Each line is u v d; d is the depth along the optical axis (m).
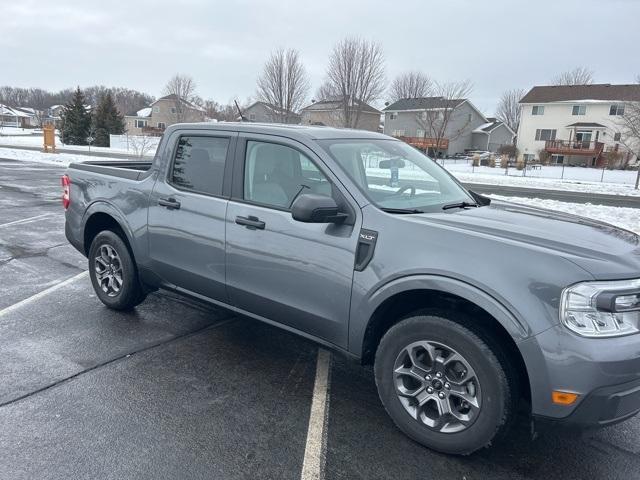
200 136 4.05
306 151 3.42
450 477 2.68
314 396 3.46
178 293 4.27
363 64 39.97
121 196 4.53
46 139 32.97
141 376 3.64
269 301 3.51
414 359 2.91
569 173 42.59
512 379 2.64
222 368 3.82
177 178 4.15
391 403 3.02
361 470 2.71
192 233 3.93
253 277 3.57
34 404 3.21
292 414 3.22
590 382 2.38
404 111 57.56
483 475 2.71
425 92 58.97
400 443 2.96
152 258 4.31
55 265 6.44
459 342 2.71
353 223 3.10
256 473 2.64
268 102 43.06
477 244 2.71
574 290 2.44
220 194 3.83
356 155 3.53
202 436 2.94
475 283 2.62
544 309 2.46
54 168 20.97
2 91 141.50
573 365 2.39
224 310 3.95
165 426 3.03
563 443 3.04
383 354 3.02
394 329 2.95
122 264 4.63
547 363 2.45
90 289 5.52
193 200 3.94
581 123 53.09
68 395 3.34
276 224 3.42
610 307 2.42
